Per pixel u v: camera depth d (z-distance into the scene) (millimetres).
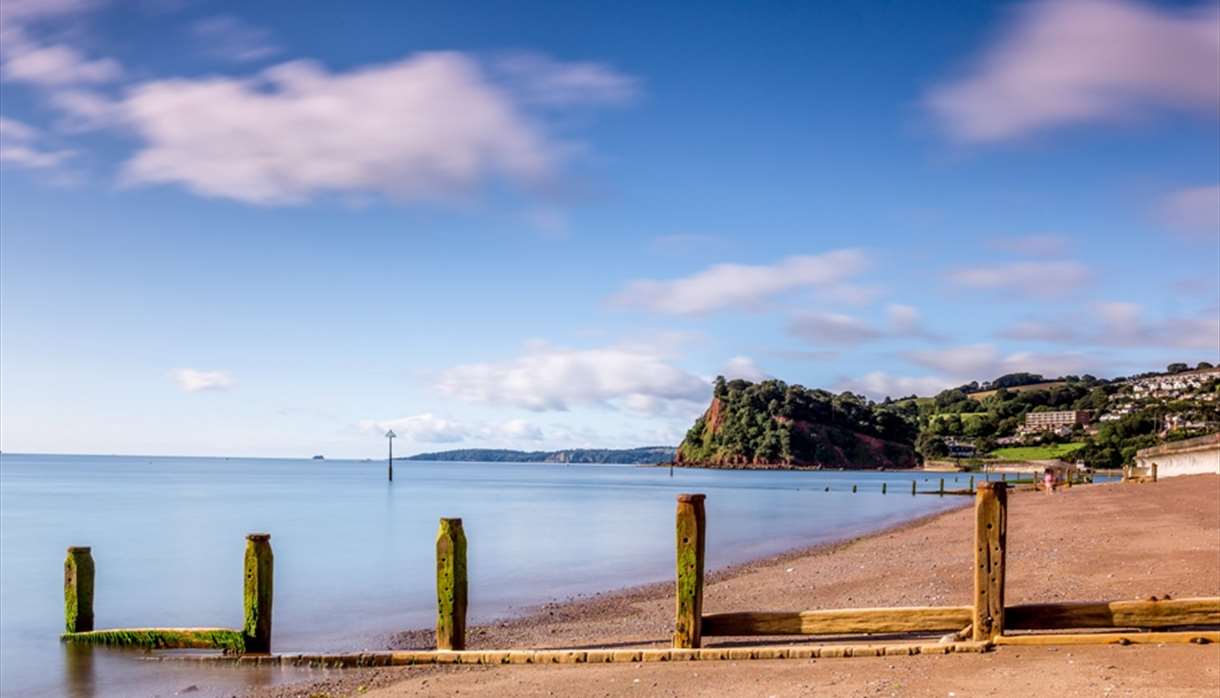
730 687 9758
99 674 13055
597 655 11648
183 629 13953
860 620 11117
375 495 92812
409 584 25219
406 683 11344
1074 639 10344
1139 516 31219
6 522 52031
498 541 38625
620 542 38219
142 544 39125
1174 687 8383
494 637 16172
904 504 75062
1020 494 67812
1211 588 14562
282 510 64125
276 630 18000
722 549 34094
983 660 9945
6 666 14000
